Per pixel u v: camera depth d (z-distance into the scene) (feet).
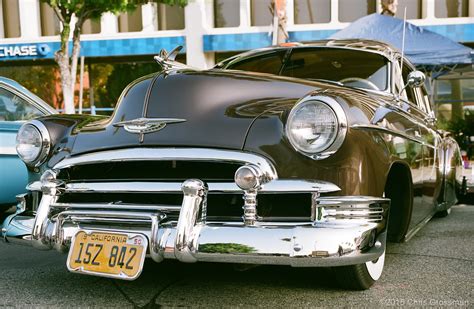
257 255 7.06
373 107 8.48
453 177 15.74
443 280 9.48
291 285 9.07
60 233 8.31
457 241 13.28
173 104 8.45
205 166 7.93
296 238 6.98
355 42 12.16
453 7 40.91
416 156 10.01
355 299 8.31
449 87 39.78
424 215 12.28
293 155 7.43
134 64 45.57
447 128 36.42
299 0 42.93
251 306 8.00
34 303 8.27
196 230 7.34
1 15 47.11
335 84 10.91
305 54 12.06
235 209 7.96
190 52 43.78
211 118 8.07
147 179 8.11
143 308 7.98
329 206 7.17
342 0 42.14
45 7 46.39
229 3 43.93
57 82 46.52
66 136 9.32
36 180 9.58
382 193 7.86
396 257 11.37
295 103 8.18
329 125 7.20
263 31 42.39
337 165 7.29
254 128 7.75
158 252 7.45
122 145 8.34
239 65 12.67
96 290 8.93
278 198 7.60
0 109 15.29
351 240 7.04
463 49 24.63
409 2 41.50
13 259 11.44
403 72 12.48
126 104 8.97
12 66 47.09
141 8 45.14
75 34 32.83
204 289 8.89
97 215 8.02
